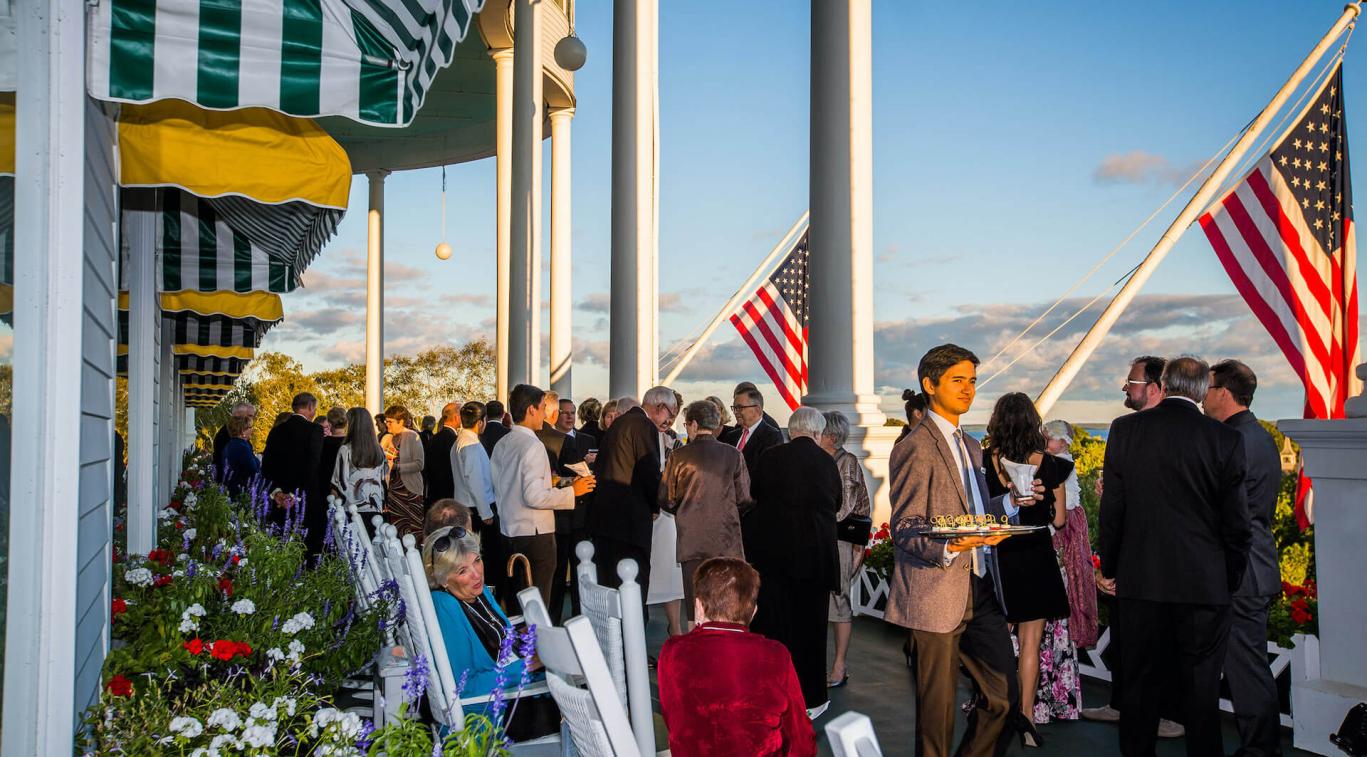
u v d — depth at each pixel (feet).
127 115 13.93
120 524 26.61
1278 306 27.76
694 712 10.98
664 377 54.75
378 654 17.35
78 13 10.17
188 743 11.01
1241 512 14.94
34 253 9.82
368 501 33.55
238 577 17.81
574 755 13.29
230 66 10.53
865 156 33.17
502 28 62.13
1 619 8.89
